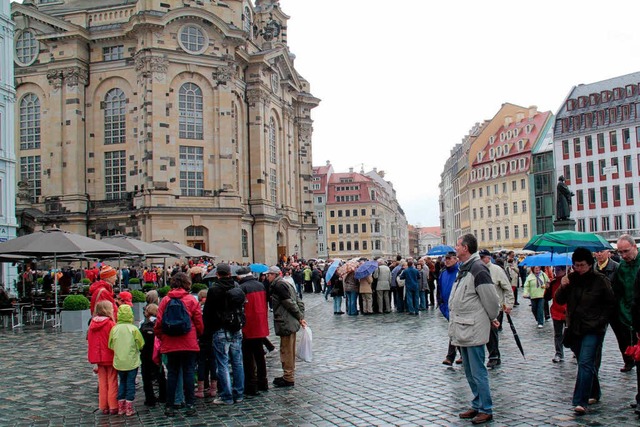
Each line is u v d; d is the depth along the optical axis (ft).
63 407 48.21
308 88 310.86
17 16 222.28
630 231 304.50
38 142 222.69
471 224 409.28
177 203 207.82
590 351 40.11
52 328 103.55
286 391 50.52
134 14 215.72
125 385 45.29
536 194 350.02
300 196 301.84
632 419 38.50
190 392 45.60
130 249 125.49
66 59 218.79
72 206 215.92
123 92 221.05
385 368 59.11
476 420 38.58
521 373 53.78
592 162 320.09
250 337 50.01
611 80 324.39
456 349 58.75
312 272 199.82
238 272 51.62
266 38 266.98
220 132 215.72
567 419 38.81
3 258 118.21
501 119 404.77
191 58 212.23
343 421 40.63
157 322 45.24
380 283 116.88
